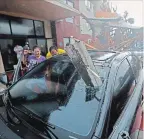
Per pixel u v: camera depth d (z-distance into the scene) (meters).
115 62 2.08
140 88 2.42
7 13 5.63
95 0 14.94
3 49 5.60
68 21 10.07
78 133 1.31
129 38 11.76
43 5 5.34
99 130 1.29
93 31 12.30
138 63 3.31
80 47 1.47
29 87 2.03
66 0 9.59
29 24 6.79
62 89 1.82
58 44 8.73
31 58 3.91
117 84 1.81
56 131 1.36
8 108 1.75
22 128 1.46
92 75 1.50
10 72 5.70
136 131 1.63
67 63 2.15
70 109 1.54
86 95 1.60
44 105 1.69
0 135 1.41
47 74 2.15
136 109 1.86
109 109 1.45
